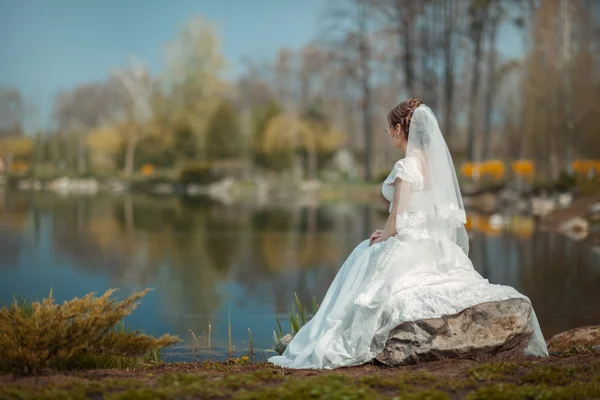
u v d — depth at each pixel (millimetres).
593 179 20312
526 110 26672
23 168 54375
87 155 52312
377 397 2971
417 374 3426
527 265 10031
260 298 7801
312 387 3064
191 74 52375
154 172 43625
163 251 11891
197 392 3100
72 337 3898
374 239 4270
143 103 55625
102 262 10570
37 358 3676
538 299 7527
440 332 3822
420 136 4156
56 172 48438
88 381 3396
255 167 43969
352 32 37938
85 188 40938
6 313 3854
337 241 13422
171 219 18375
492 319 3855
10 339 3715
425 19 31688
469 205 22156
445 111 31188
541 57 25656
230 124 46094
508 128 33812
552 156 25062
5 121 60562
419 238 4051
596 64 23797
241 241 13383
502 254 11211
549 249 11852
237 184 37500
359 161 46188
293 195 32031
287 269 9977
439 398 2934
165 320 6613
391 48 37344
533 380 3268
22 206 23375
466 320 3857
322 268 10078
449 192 4137
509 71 30500
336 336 3984
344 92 52344
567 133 23844
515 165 24875
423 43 31531
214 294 8023
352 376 3525
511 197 22250
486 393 2980
